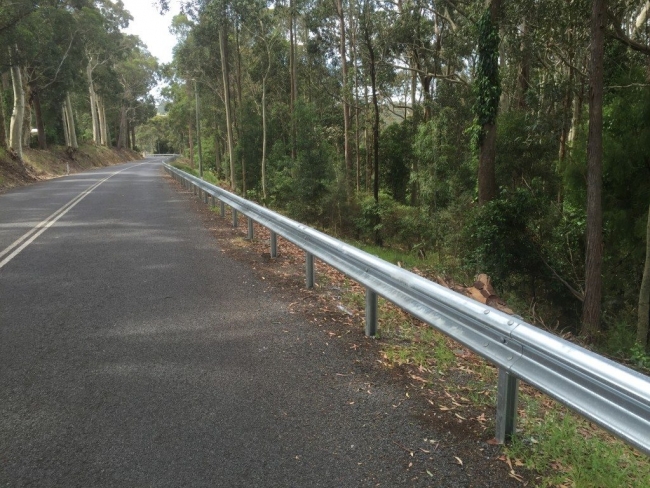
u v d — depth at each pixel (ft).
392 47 98.02
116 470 9.65
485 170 59.82
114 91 231.50
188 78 148.77
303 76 142.00
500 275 53.72
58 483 9.25
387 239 93.25
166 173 132.67
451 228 70.85
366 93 113.50
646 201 50.44
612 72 55.62
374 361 15.12
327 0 109.91
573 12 51.16
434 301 13.24
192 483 9.30
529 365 9.96
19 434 10.85
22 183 91.09
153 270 26.13
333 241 19.56
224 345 16.15
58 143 182.80
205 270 26.43
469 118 94.02
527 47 59.21
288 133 139.85
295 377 13.87
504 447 10.57
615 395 8.10
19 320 18.13
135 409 11.96
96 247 31.91
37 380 13.43
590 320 42.70
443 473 9.69
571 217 57.00
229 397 12.64
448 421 11.68
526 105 68.39
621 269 55.52
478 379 14.39
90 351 15.44
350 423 11.49
